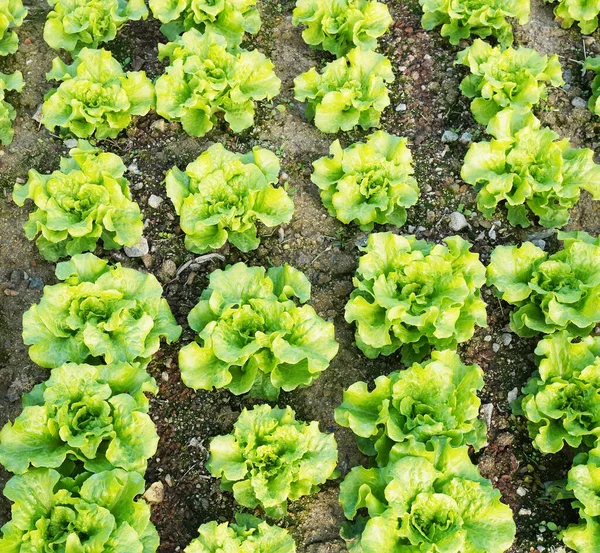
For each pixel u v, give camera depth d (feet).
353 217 5.53
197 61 5.81
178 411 5.20
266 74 5.91
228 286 5.19
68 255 5.49
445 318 5.09
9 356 5.31
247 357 4.96
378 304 5.21
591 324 5.16
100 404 4.80
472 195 5.83
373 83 5.83
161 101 5.77
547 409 4.97
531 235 5.73
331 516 4.94
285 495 4.68
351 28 6.13
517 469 5.10
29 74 6.17
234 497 4.91
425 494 4.59
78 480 4.69
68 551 4.38
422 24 6.36
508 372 5.35
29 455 4.67
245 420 4.84
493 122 5.74
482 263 5.64
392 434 4.76
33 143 5.91
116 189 5.43
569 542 4.76
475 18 6.17
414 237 5.46
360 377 5.33
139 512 4.59
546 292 5.19
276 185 5.85
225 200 5.48
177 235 5.66
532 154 5.65
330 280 5.58
